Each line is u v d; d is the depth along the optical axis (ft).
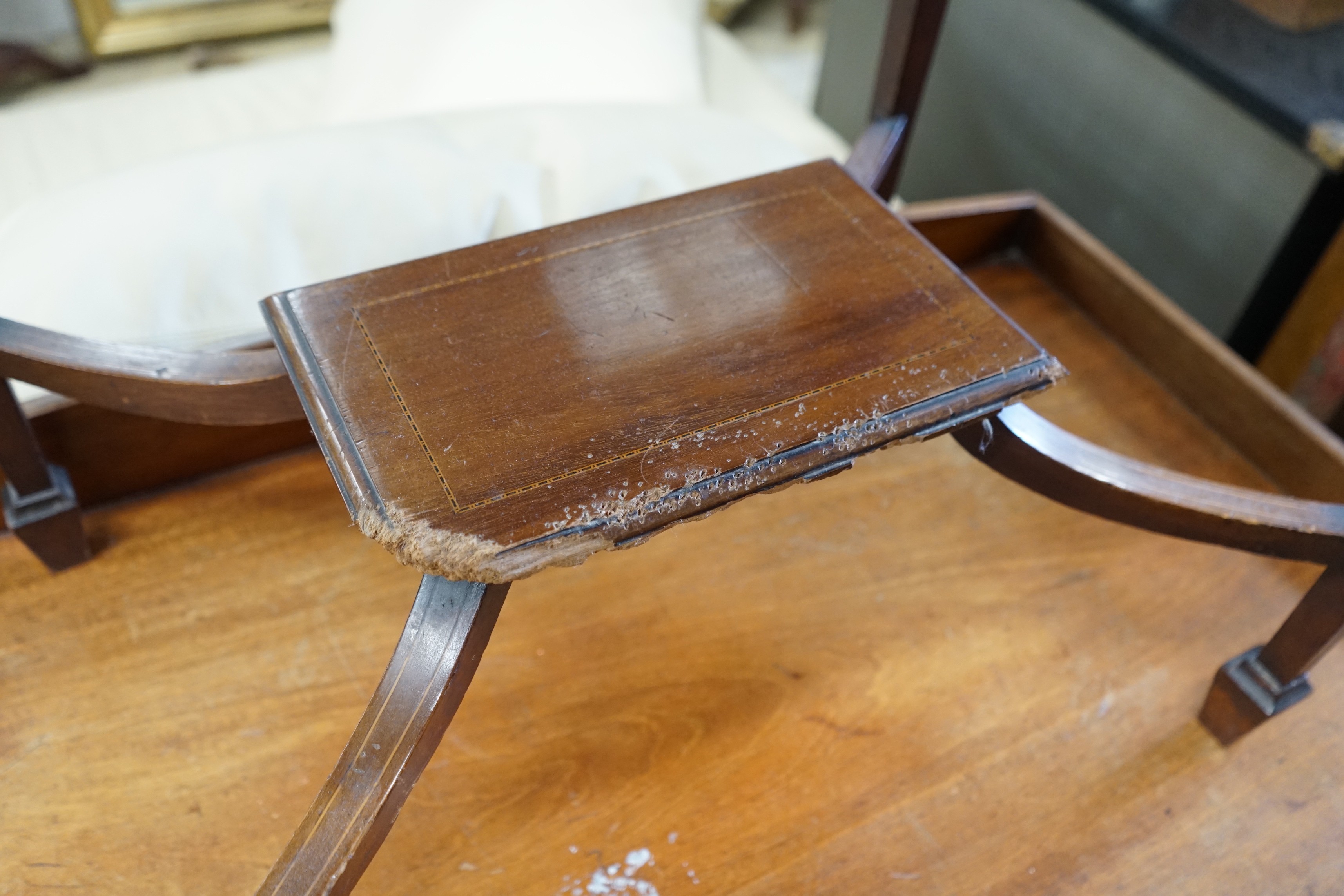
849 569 3.28
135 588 3.07
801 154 3.30
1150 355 4.05
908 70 3.38
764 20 9.01
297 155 2.85
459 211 2.86
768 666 3.01
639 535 1.89
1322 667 3.12
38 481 2.87
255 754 2.72
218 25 7.73
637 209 2.55
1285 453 3.60
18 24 7.18
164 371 2.42
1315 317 4.25
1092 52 4.79
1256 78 4.06
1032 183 5.49
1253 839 2.72
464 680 1.98
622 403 2.06
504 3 4.06
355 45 4.57
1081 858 2.65
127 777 2.66
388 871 2.52
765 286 2.36
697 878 2.55
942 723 2.91
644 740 2.81
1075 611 3.21
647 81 3.79
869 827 2.67
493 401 2.04
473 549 1.79
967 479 3.60
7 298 2.68
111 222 2.71
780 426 2.04
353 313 2.20
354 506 1.86
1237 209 4.32
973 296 2.37
